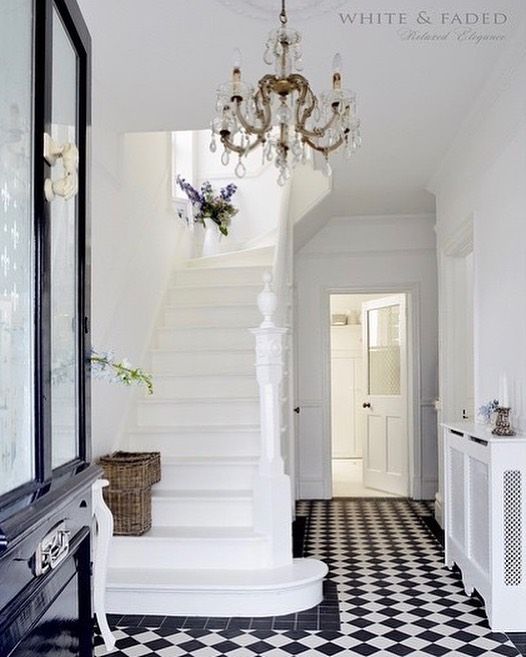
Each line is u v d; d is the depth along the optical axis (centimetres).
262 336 396
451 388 540
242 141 367
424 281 681
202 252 682
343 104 318
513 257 342
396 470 708
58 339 151
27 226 132
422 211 662
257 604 352
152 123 428
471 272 540
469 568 373
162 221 581
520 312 332
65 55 159
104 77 356
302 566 384
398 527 558
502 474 323
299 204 581
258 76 359
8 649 106
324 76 357
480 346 418
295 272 693
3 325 123
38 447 131
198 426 482
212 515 412
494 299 383
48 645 129
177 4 281
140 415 495
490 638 317
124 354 466
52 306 146
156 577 363
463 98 384
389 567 439
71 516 150
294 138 353
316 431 688
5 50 124
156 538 380
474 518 366
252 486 419
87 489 163
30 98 133
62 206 155
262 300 402
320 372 689
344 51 325
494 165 380
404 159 495
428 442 679
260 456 427
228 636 325
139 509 389
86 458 172
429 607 362
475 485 363
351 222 688
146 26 300
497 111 369
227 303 579
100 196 411
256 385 503
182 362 528
